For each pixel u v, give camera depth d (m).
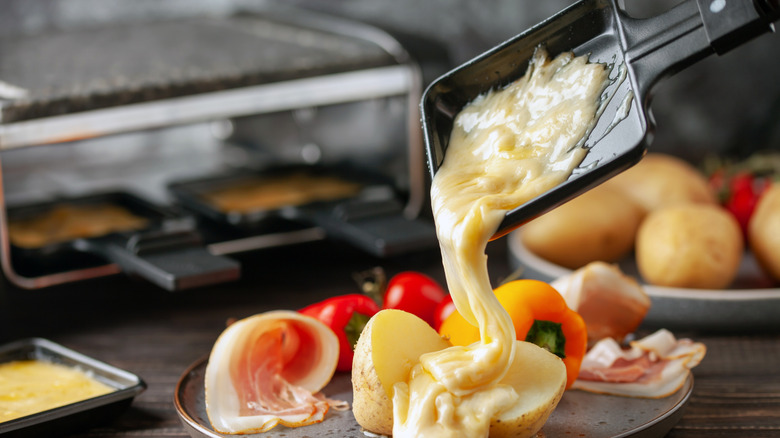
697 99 1.29
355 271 1.12
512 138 0.79
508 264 1.12
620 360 0.86
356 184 1.18
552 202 0.74
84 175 1.26
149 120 1.02
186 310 1.04
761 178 1.16
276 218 1.08
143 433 0.85
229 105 1.04
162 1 1.37
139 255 0.98
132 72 1.04
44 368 0.89
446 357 0.77
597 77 0.78
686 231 1.01
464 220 0.76
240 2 1.37
